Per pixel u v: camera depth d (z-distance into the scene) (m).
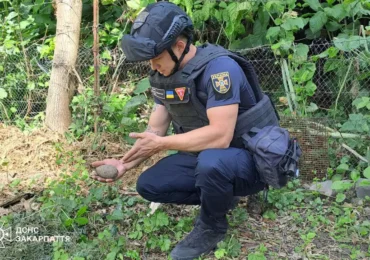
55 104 5.09
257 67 5.30
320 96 5.15
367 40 4.48
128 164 3.20
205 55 2.96
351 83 4.87
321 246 3.37
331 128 4.59
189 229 3.48
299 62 4.69
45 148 4.78
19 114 5.44
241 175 3.00
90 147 4.85
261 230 3.55
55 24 6.06
